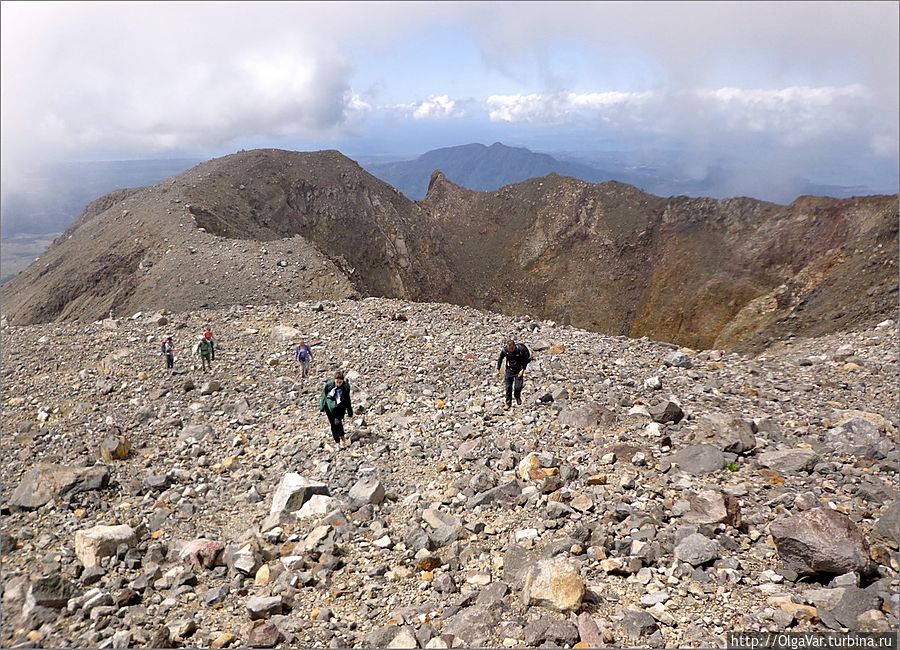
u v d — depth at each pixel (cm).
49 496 1240
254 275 5772
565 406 1502
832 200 11288
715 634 630
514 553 829
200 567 920
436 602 747
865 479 1063
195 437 1641
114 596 833
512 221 15250
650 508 919
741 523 879
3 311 7669
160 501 1223
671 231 13138
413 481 1186
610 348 2398
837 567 711
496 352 2330
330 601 785
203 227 7656
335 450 1402
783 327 7381
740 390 1741
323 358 2414
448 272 13712
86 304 6800
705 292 11631
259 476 1324
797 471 1102
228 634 716
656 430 1291
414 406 1691
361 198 12456
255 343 2755
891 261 6756
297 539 982
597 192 14638
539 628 644
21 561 994
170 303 5450
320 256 6197
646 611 676
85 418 1883
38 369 2505
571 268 13975
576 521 905
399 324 2975
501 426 1407
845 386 1805
